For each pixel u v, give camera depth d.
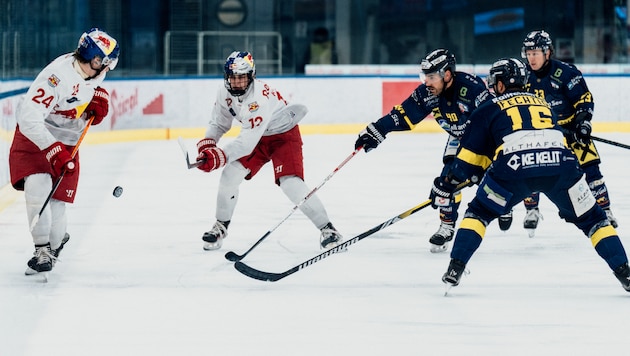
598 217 7.85
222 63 26.64
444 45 27.52
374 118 23.97
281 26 27.05
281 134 9.71
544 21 27.17
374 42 27.44
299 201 9.62
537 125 7.64
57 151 8.09
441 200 8.01
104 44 8.20
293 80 23.53
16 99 15.12
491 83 8.08
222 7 26.67
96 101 8.84
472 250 7.85
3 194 13.05
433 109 9.44
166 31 26.23
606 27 26.80
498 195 7.72
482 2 27.25
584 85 10.77
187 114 22.92
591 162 11.02
